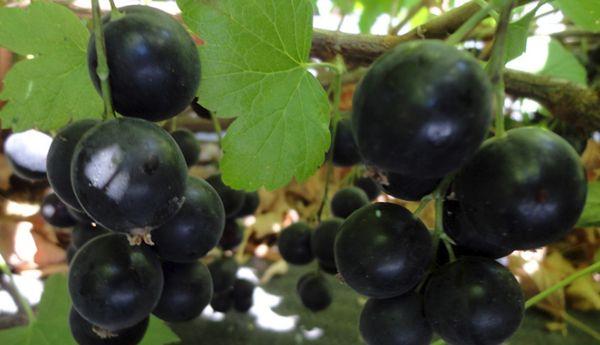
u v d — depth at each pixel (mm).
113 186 58
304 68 89
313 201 233
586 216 114
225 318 158
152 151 59
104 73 62
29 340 114
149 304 75
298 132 91
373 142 54
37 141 116
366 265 72
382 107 53
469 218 64
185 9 82
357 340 150
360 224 74
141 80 64
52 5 92
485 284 70
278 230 216
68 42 93
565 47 197
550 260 183
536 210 59
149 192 59
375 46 107
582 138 129
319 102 91
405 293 78
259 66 86
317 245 119
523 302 72
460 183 63
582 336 157
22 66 94
